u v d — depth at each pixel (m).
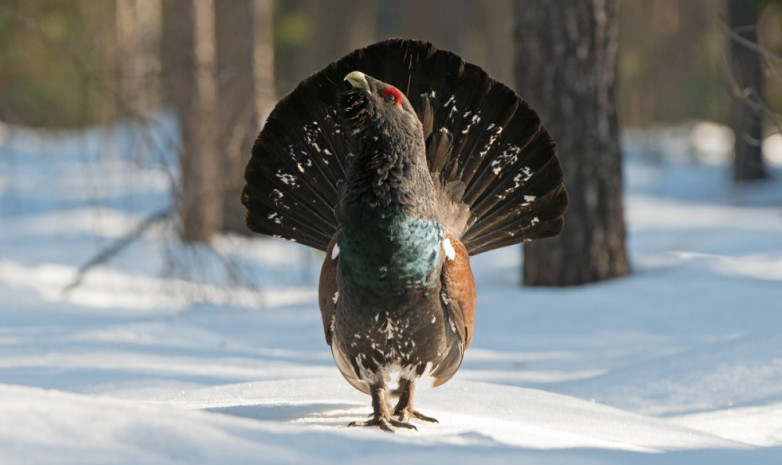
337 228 18.02
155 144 42.38
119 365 24.02
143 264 54.66
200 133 56.12
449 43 82.31
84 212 73.75
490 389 19.47
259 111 49.25
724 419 19.78
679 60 118.94
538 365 26.92
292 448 11.07
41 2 75.12
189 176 56.41
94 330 31.08
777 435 18.81
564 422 16.98
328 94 17.62
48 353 26.09
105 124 73.06
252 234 63.47
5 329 31.55
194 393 19.70
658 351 27.84
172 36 57.66
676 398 21.52
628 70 125.50
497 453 11.53
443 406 17.98
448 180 17.83
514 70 39.53
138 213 74.81
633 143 121.25
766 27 87.75
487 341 30.89
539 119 17.69
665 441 15.80
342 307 15.52
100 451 10.23
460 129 17.77
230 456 10.52
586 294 37.06
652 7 127.19
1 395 11.35
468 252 18.55
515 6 39.12
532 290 39.06
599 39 38.62
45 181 86.94
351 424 15.41
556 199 18.11
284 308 39.03
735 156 90.19
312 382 20.23
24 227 68.25
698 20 116.19
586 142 38.84
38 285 45.84
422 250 15.09
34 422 10.69
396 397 16.89
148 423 11.02
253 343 31.22
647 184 94.44
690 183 94.69
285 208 18.16
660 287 37.75
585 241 39.22
